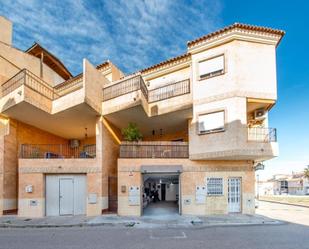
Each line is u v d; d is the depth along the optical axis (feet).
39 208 46.70
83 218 44.16
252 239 29.71
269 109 49.34
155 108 53.06
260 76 45.57
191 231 34.47
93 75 49.62
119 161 48.08
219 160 49.70
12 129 52.37
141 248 26.04
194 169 49.16
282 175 276.41
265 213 57.00
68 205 48.70
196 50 49.49
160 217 44.98
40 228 37.55
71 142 73.51
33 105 46.24
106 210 50.26
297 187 219.82
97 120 52.47
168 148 50.16
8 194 49.57
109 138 55.21
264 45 46.75
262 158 47.37
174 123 58.44
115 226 38.45
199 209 48.01
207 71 48.16
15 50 56.49
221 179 49.39
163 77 59.16
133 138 50.98
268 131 46.09
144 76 61.05
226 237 30.76
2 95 51.72
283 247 26.30
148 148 49.73
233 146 43.01
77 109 48.67
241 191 49.39
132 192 47.32
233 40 45.70
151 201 76.54
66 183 49.29
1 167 48.37
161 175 51.85
